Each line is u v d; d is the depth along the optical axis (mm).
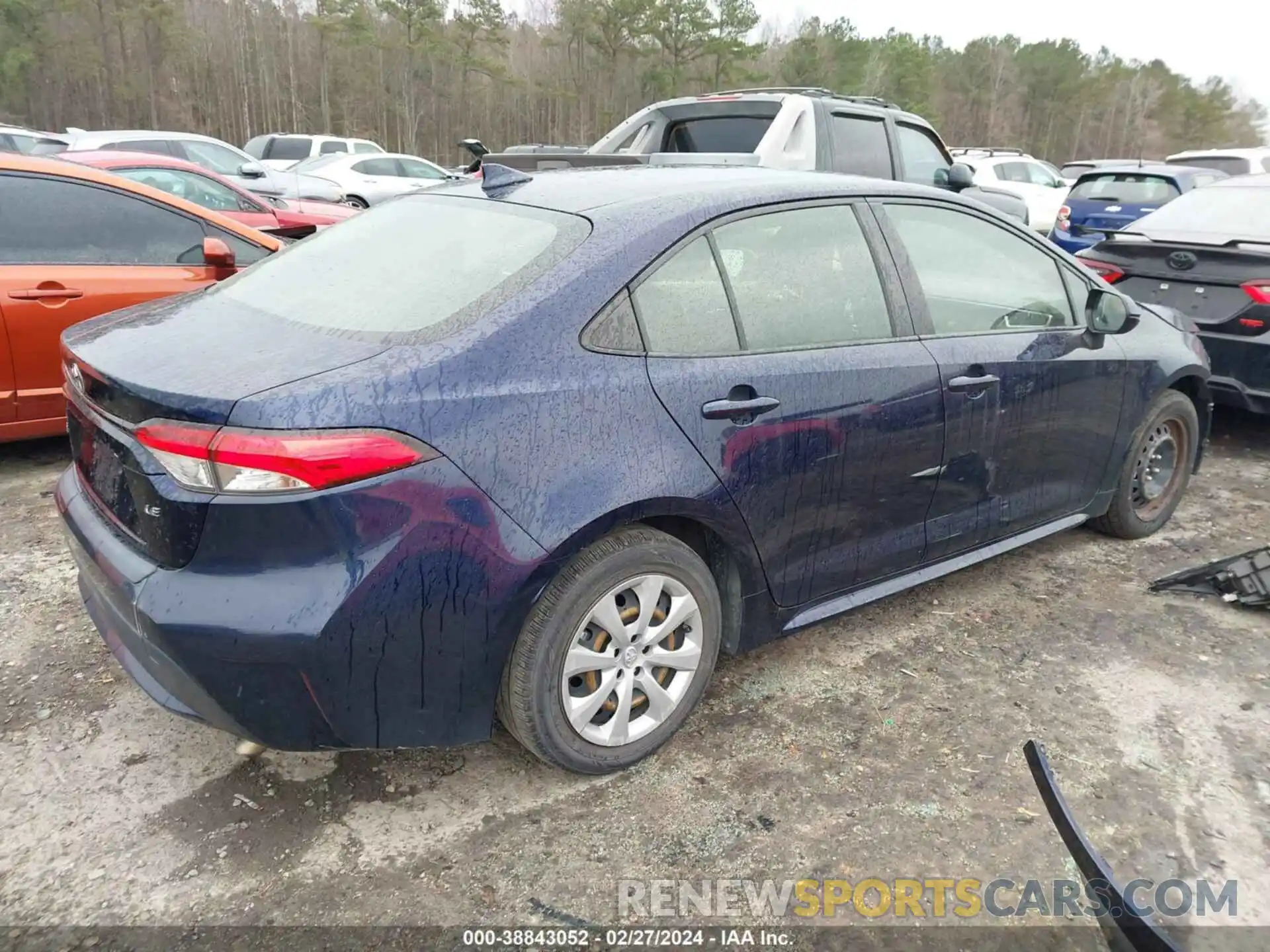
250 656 2033
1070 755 2750
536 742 2434
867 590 3193
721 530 2613
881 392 2908
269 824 2398
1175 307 5586
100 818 2396
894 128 6910
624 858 2318
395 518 2057
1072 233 11258
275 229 7523
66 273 4523
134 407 2125
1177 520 4605
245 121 50875
